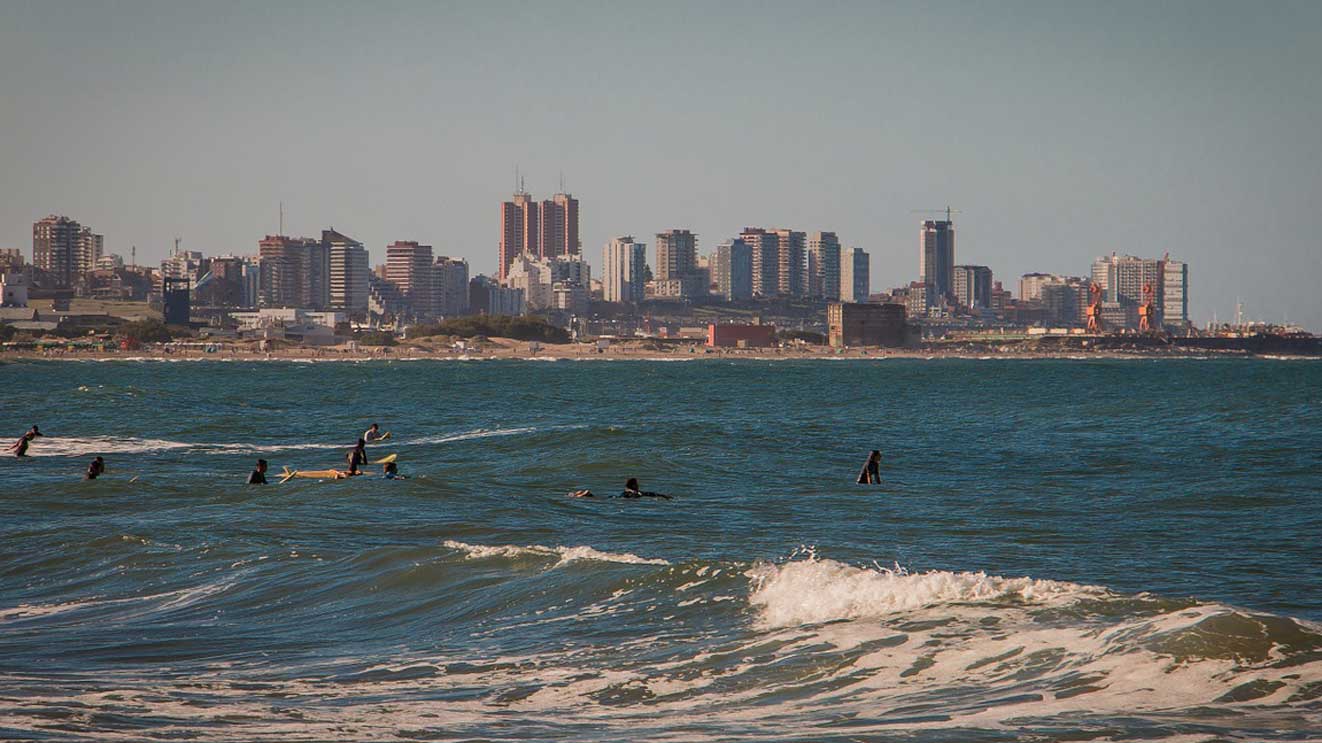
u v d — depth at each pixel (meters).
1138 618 61.09
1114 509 130.12
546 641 68.50
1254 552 99.38
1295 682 51.38
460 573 85.00
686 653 64.06
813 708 53.88
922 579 71.19
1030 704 51.62
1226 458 192.25
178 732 51.81
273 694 59.69
